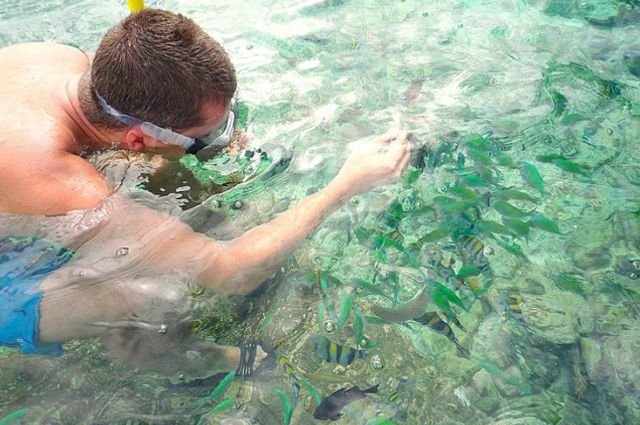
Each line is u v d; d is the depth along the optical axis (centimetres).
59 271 72
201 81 76
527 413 69
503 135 102
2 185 71
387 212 90
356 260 85
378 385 72
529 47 123
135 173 82
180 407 68
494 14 133
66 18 133
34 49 91
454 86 113
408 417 69
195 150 85
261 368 73
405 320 79
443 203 90
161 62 74
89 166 78
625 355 74
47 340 71
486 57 121
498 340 77
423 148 97
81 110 79
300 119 105
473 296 81
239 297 77
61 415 67
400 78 115
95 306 71
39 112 77
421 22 132
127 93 75
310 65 119
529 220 89
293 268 83
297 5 138
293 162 96
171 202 81
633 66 117
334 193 85
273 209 86
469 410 70
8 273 71
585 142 101
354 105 109
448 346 76
